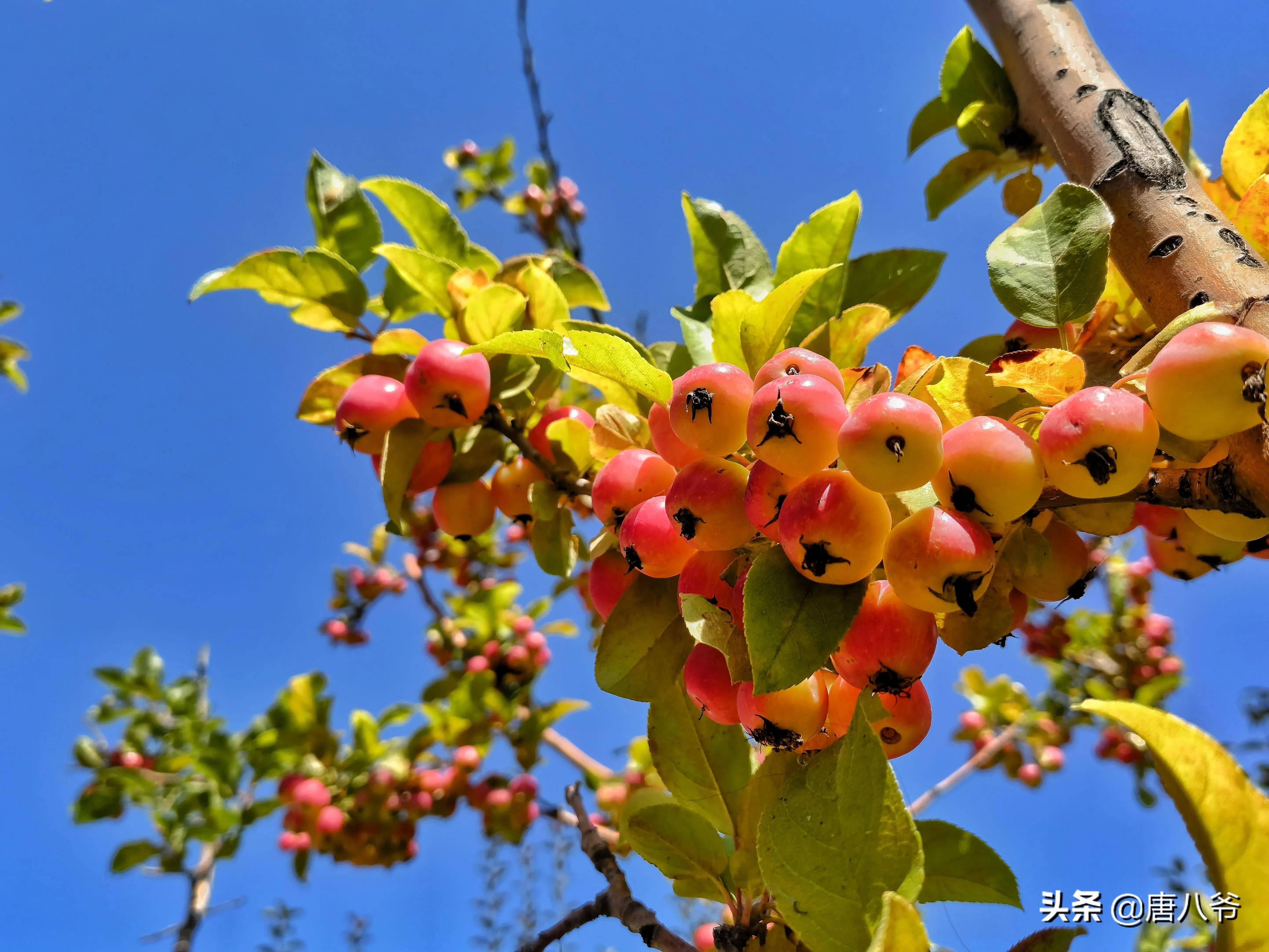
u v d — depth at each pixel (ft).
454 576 3.91
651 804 1.12
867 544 0.76
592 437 1.14
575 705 2.94
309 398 1.36
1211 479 0.80
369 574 4.35
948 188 1.46
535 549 1.30
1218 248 0.87
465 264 1.54
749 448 0.94
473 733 2.93
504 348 0.92
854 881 0.77
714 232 1.39
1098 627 3.72
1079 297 0.92
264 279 1.45
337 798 2.87
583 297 1.60
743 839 1.03
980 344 1.22
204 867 3.09
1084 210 0.95
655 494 1.01
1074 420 0.75
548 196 4.30
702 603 0.91
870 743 0.81
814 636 0.78
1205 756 0.68
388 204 1.54
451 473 1.33
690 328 1.29
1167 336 0.80
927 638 0.82
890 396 0.76
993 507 0.77
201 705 3.95
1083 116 1.05
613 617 1.05
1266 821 0.67
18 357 4.94
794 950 0.98
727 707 0.96
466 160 4.52
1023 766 3.56
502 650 3.21
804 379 0.80
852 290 1.33
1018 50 1.18
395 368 1.37
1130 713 0.69
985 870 1.01
